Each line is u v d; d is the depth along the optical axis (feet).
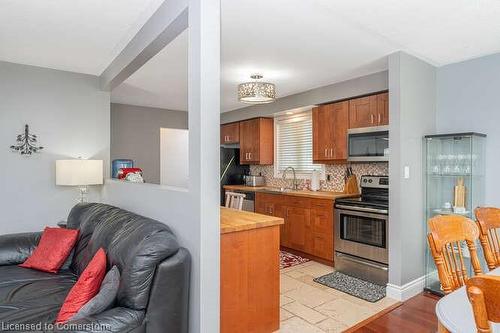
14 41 9.23
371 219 11.28
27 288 7.18
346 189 14.14
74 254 8.87
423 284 10.55
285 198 15.24
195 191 5.85
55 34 8.76
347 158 13.38
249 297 7.22
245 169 20.80
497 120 10.07
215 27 5.83
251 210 17.42
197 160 5.77
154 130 20.01
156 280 5.28
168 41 7.55
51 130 11.80
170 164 23.93
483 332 2.74
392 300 9.73
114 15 7.63
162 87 14.79
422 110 10.69
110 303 5.30
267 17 7.66
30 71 11.43
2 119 10.92
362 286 10.88
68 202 12.13
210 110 5.78
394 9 7.29
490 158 10.23
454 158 10.57
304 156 16.92
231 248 6.91
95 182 11.48
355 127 13.07
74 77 12.28
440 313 3.76
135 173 11.34
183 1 6.23
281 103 16.49
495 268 5.67
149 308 5.20
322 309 9.11
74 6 7.19
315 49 9.80
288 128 17.87
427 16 7.63
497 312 2.63
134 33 8.68
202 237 5.72
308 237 13.99
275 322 7.72
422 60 10.71
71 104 12.23
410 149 10.19
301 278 11.71
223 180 19.90
